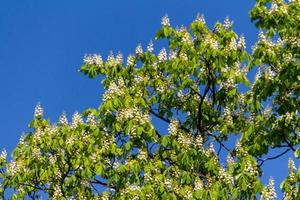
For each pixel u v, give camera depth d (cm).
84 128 1597
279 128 1488
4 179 1661
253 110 1623
